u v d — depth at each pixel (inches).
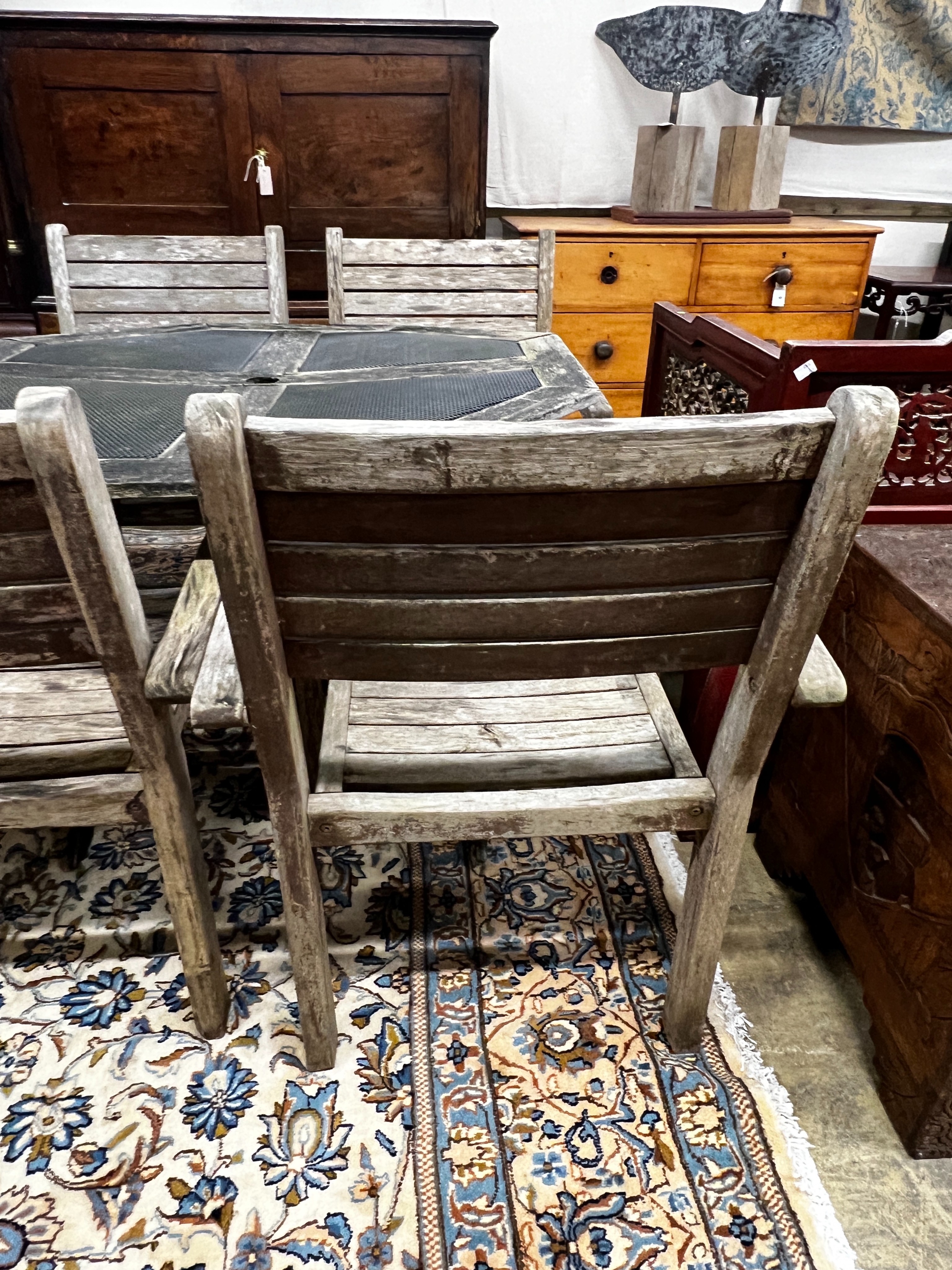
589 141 118.8
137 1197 38.4
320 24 83.0
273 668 29.3
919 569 42.1
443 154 91.6
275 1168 39.7
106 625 29.7
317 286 97.3
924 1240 37.8
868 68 116.4
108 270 78.5
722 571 29.0
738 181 111.8
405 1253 36.6
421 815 35.4
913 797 41.2
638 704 43.4
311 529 26.5
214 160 89.7
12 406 48.3
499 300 81.8
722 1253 36.8
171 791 35.6
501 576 28.1
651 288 108.2
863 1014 48.9
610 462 24.9
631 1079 44.3
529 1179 39.5
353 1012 47.6
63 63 83.6
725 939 53.7
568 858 59.7
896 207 130.0
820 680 32.7
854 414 24.2
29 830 60.9
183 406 48.4
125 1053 44.9
